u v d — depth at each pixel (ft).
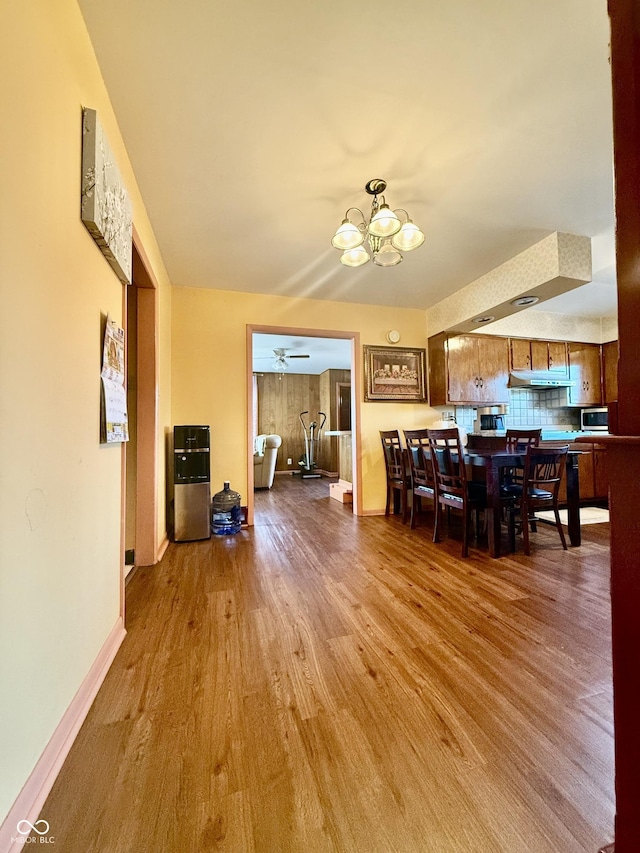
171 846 2.67
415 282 11.93
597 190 7.23
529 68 4.76
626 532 2.00
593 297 13.75
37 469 3.10
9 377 2.71
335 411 27.02
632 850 1.99
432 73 4.81
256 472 20.39
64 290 3.68
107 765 3.32
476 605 6.45
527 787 3.09
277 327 12.89
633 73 1.97
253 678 4.55
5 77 2.66
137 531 8.59
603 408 16.40
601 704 4.07
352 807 2.94
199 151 6.12
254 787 3.11
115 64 4.64
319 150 6.12
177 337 11.88
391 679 4.51
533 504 9.53
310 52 4.53
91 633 4.32
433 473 10.37
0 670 2.54
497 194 7.32
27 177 2.98
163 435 10.23
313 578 7.74
